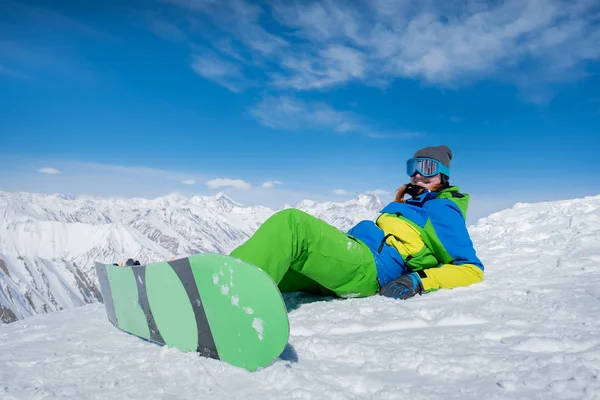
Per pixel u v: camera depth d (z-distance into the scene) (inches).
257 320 79.0
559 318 105.0
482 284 151.8
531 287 143.9
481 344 87.9
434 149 159.9
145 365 85.8
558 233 294.7
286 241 110.6
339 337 99.4
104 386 75.2
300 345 90.5
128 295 110.8
